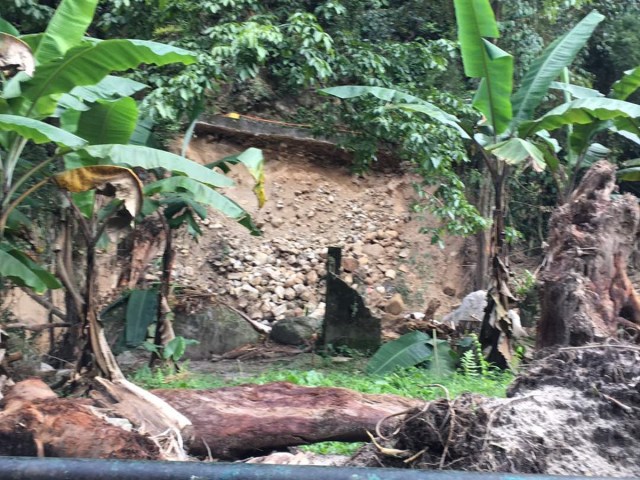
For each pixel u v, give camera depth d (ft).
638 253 27.27
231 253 46.80
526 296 38.75
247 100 49.24
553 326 23.97
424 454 13.08
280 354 36.09
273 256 47.78
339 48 36.37
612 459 13.51
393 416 14.14
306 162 51.72
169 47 19.25
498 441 12.96
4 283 28.12
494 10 43.80
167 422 17.01
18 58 17.57
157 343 29.60
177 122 34.35
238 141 49.39
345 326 35.65
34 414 14.88
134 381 27.37
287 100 50.62
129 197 19.95
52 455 14.56
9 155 20.22
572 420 13.92
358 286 48.01
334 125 37.58
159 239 35.40
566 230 24.72
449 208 36.01
